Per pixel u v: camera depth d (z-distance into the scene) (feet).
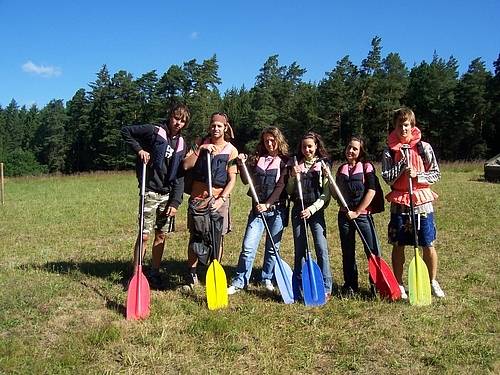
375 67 186.91
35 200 56.49
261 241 28.86
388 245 27.53
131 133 18.57
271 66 246.47
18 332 15.21
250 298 18.49
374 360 13.69
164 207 19.16
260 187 18.89
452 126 175.94
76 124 250.37
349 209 18.33
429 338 14.87
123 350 14.03
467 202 43.14
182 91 215.72
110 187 77.97
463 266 22.54
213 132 18.83
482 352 13.94
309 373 13.00
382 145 176.35
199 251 17.78
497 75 175.83
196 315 16.61
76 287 19.31
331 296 18.62
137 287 16.74
